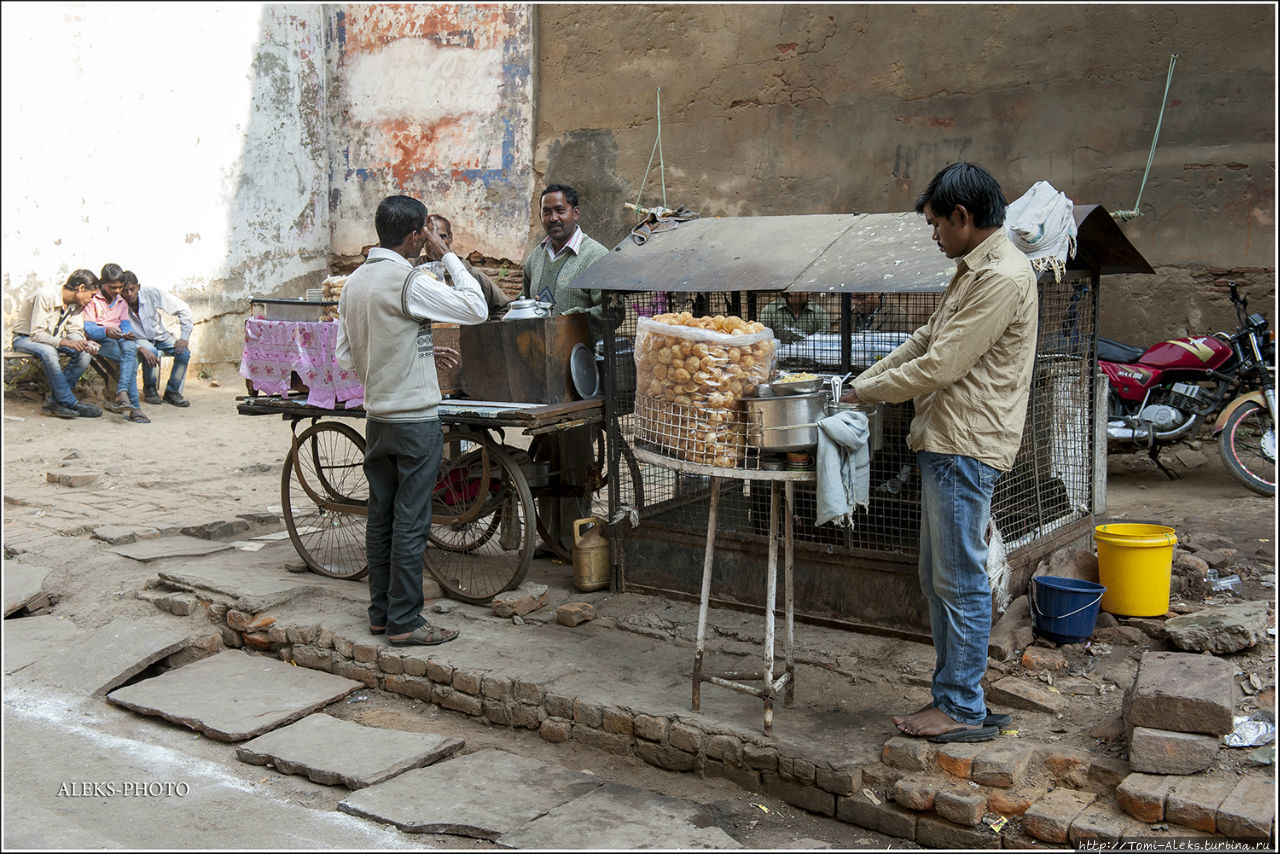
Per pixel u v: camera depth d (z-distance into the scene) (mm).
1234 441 6805
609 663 4375
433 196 12719
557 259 5730
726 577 4824
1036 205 3920
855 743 3613
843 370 4555
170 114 11914
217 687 4582
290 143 13258
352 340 4582
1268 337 6984
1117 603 4441
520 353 4945
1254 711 3600
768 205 10078
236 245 12773
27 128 10625
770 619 3660
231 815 3553
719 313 5266
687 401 3680
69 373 10203
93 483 7785
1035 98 8586
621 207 11141
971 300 3279
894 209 9391
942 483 3414
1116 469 7648
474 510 5062
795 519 4594
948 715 3547
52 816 3535
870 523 4469
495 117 11992
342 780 3730
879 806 3412
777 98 9914
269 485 7871
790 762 3543
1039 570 4527
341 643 4754
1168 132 8094
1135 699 3393
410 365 4531
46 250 10898
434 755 3922
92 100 11156
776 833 3412
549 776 3723
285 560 5914
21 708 4512
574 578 5270
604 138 11156
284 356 5520
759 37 9961
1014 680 3939
